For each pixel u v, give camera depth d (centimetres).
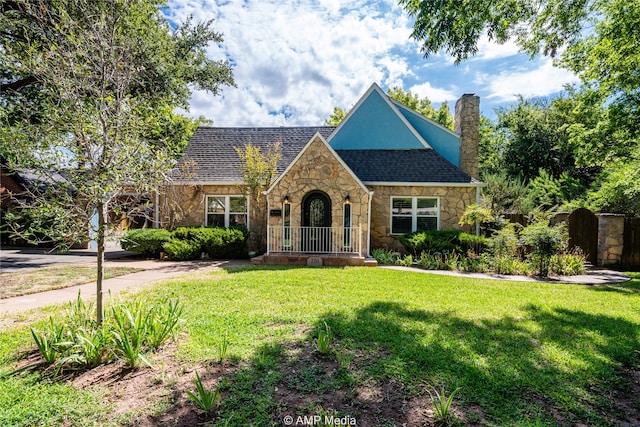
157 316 421
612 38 911
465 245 1123
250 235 1327
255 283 743
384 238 1316
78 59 413
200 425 256
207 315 504
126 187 434
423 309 553
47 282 793
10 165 363
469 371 335
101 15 459
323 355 368
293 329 448
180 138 1600
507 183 1867
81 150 378
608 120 1312
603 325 481
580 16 689
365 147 1494
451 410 274
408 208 1320
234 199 1370
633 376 346
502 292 692
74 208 390
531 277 903
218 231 1241
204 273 894
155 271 959
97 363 350
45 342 354
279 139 1582
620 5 821
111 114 394
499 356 372
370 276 853
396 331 444
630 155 1436
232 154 1503
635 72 990
